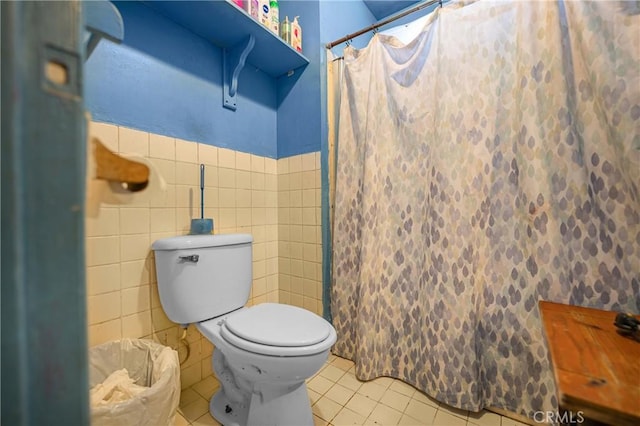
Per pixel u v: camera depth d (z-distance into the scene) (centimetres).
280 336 86
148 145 107
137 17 104
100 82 94
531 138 95
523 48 95
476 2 103
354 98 139
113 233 98
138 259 104
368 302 125
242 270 118
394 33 156
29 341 20
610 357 51
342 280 142
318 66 146
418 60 119
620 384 43
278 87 164
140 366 98
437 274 107
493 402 104
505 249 101
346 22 167
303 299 155
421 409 107
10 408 19
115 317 99
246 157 146
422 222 119
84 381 23
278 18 152
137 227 104
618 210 82
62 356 22
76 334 22
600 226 85
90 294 93
